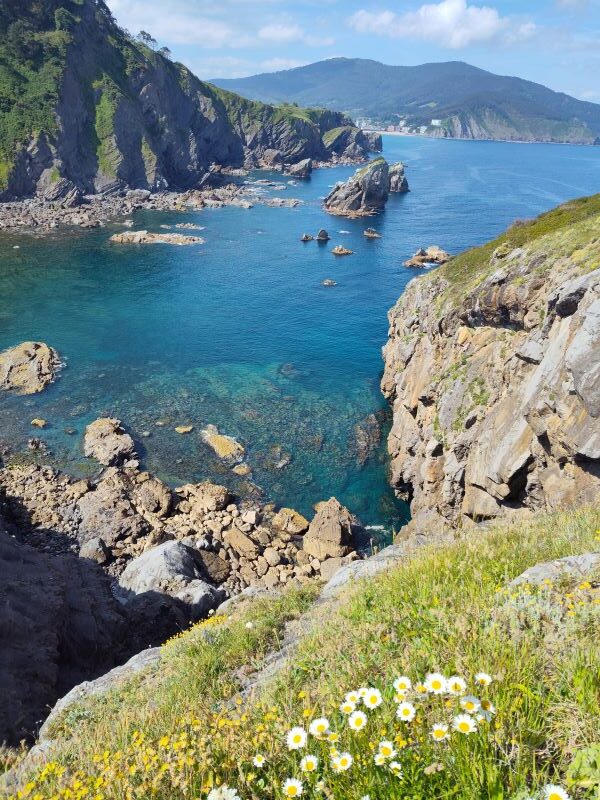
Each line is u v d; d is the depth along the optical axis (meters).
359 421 54.66
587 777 3.41
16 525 39.00
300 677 6.78
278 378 62.91
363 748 4.14
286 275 101.56
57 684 21.25
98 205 150.75
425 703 4.43
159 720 7.45
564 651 4.80
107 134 164.88
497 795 3.37
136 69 184.38
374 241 127.50
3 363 59.81
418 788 3.67
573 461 22.84
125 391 58.25
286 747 4.74
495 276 35.25
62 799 5.28
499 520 16.81
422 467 38.50
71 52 164.62
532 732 3.92
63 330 72.62
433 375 42.22
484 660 4.76
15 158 142.88
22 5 163.25
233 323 78.56
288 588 15.78
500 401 30.20
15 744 16.67
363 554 38.25
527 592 6.20
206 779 4.57
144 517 40.78
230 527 40.31
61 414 53.31
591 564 6.99
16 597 23.75
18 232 119.75
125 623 26.77
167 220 140.75
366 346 72.38
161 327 75.81
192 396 58.00
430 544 12.13
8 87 149.25
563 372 23.72
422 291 53.62
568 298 25.05
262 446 50.22
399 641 6.34
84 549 36.56
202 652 11.02
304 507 43.28
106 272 97.81
